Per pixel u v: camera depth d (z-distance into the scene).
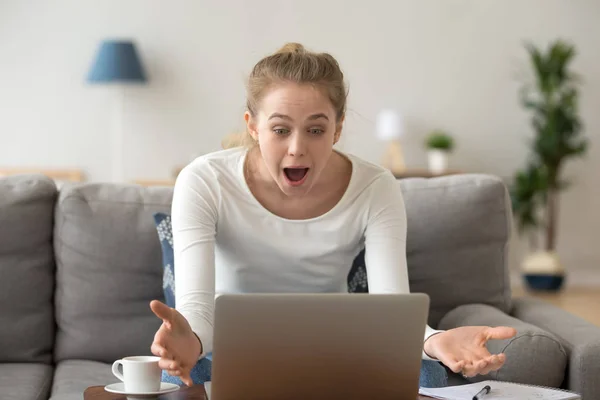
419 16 6.77
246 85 1.99
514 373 2.23
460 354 1.69
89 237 2.61
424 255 2.73
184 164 6.52
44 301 2.63
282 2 6.59
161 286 2.64
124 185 2.73
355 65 6.72
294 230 2.10
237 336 1.49
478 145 6.91
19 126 6.33
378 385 1.57
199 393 1.69
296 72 1.85
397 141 6.75
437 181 2.82
